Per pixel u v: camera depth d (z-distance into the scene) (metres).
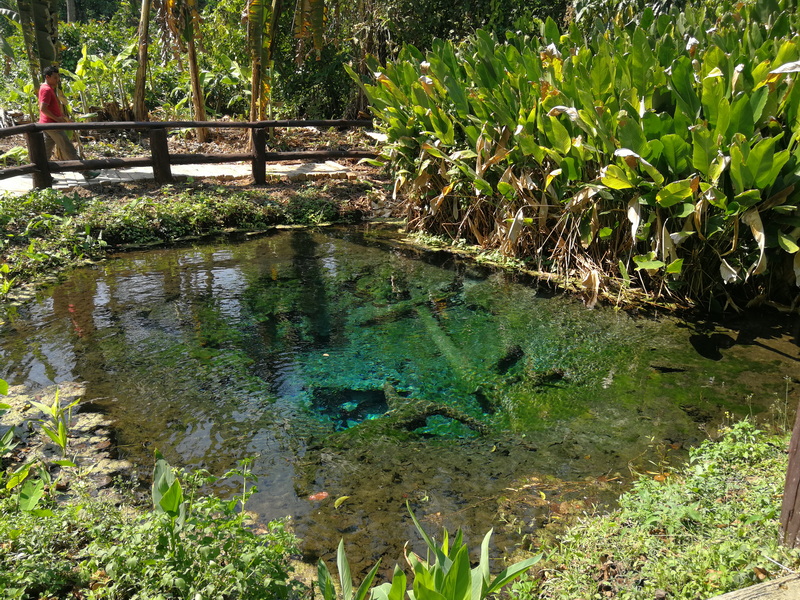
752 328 5.16
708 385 4.27
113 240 7.41
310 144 12.05
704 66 5.53
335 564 2.74
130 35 16.73
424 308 5.71
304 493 3.23
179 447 3.60
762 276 5.55
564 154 6.00
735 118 5.11
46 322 5.26
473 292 6.09
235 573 2.22
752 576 2.19
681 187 5.04
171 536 2.33
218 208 8.21
